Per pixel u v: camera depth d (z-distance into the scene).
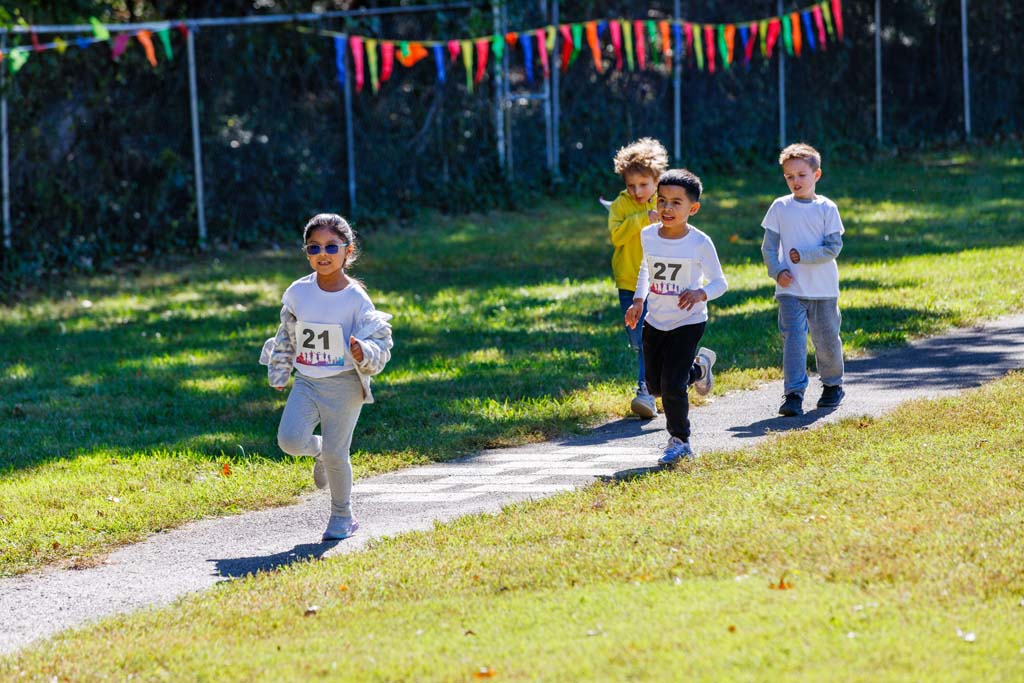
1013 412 10.24
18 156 23.52
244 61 26.47
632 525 8.15
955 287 16.77
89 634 7.26
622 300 11.86
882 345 13.92
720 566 7.12
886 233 22.08
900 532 7.39
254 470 10.82
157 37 25.34
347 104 27.75
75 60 24.12
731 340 14.57
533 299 18.45
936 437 9.72
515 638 6.30
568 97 30.77
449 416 12.22
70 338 17.73
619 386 13.00
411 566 7.84
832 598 6.39
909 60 34.19
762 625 6.09
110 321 19.06
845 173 30.59
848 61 33.72
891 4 33.84
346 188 28.09
